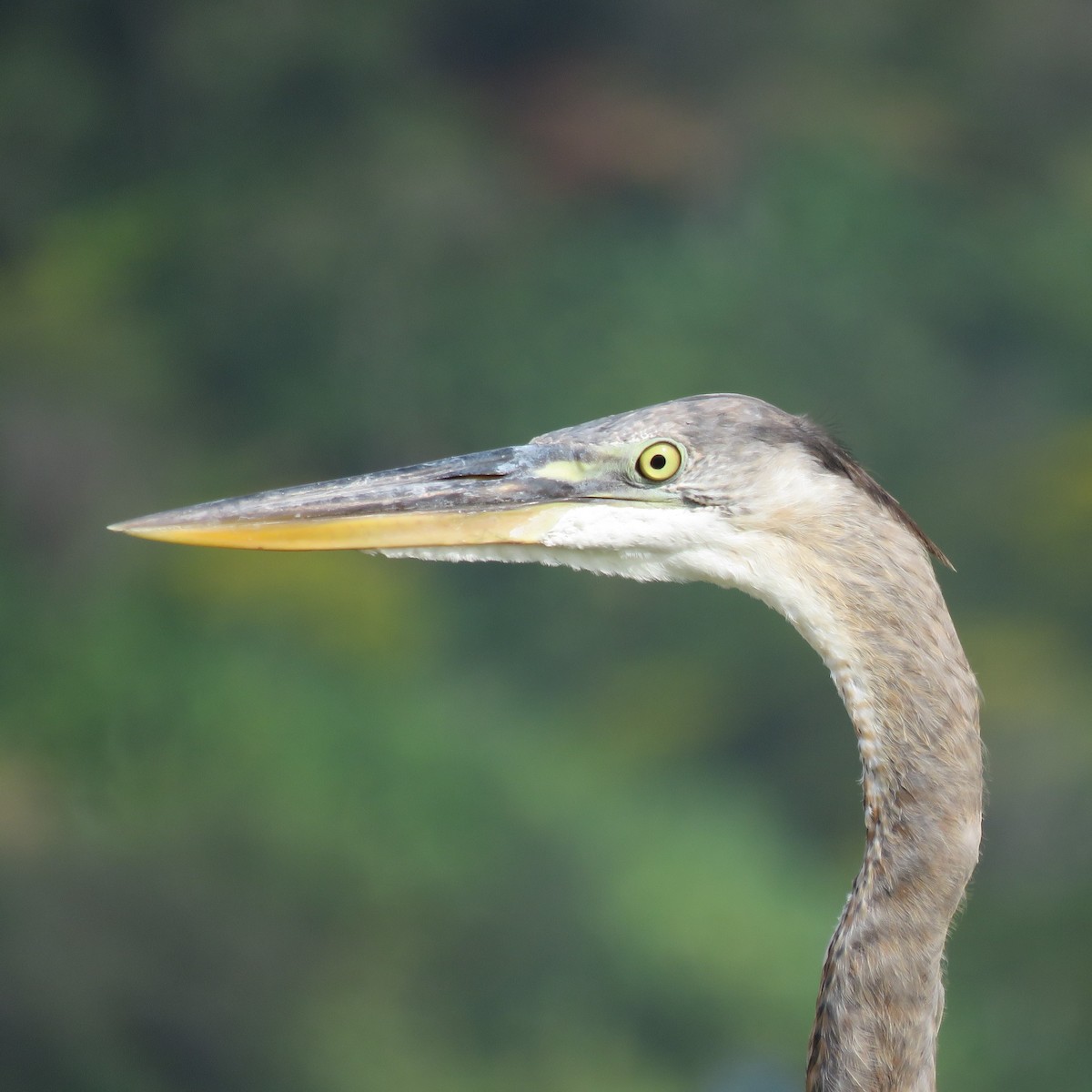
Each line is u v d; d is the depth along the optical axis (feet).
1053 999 38.11
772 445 12.87
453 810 51.83
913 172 78.69
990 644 59.57
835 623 12.16
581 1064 43.42
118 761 51.60
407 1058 42.04
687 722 58.65
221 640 58.70
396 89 77.92
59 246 73.92
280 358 72.08
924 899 11.62
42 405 67.21
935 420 71.10
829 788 57.16
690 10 82.33
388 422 71.15
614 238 75.36
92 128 76.69
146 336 71.61
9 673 55.72
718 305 73.00
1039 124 83.05
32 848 45.68
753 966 47.01
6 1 77.36
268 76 75.61
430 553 13.97
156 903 43.55
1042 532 64.39
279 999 42.60
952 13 84.58
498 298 72.49
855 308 73.31
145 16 76.89
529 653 62.34
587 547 13.58
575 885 49.32
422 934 46.44
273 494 14.30
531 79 80.94
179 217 73.72
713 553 13.08
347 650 59.31
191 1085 39.81
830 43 83.92
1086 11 84.89
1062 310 75.46
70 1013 39.29
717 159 78.59
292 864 47.62
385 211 73.46
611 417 13.80
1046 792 47.52
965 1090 36.37
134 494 66.28
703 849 52.49
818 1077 11.80
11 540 63.77
